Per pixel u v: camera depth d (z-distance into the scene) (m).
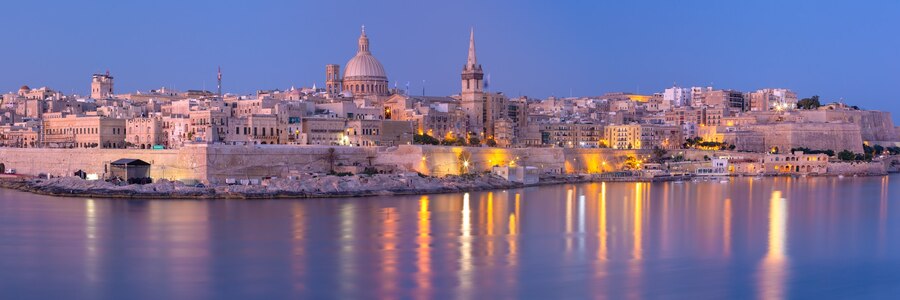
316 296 121.25
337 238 162.38
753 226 186.12
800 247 159.62
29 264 138.75
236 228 172.62
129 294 121.94
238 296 121.06
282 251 149.50
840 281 133.12
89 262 140.25
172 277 131.12
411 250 151.62
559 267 139.62
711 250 155.75
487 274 134.00
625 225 185.38
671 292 125.56
